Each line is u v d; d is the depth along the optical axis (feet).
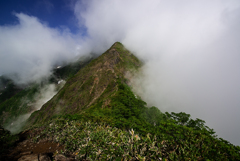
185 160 18.44
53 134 32.96
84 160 19.81
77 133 29.66
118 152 15.92
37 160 18.81
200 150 24.57
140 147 16.26
